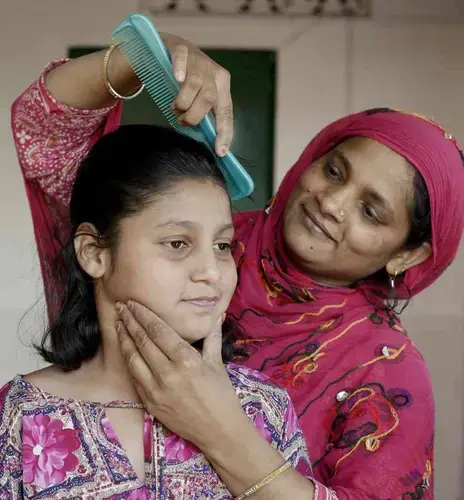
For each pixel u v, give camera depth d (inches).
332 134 68.6
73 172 59.9
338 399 59.5
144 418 43.1
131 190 42.6
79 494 40.3
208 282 42.5
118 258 42.9
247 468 42.4
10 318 131.7
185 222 42.0
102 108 57.5
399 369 60.0
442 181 62.4
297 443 47.1
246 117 130.9
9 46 131.3
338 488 51.4
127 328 42.7
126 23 46.0
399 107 131.0
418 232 63.8
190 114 44.8
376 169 61.2
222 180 44.6
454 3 130.3
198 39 130.2
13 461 41.6
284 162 130.9
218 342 44.5
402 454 54.8
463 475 132.0
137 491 40.8
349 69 130.5
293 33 130.3
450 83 130.8
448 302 132.2
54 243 58.7
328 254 62.6
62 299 48.4
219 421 41.7
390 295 68.1
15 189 133.1
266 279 66.8
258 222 70.1
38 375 45.3
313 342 62.8
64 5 131.1
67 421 41.8
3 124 132.2
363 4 130.3
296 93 130.6
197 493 42.3
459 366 131.9
